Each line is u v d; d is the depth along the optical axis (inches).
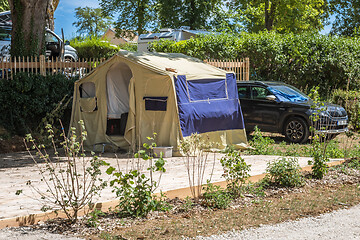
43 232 185.3
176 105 406.0
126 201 215.5
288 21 1159.0
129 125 436.5
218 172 317.1
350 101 627.8
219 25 1440.7
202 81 434.6
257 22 1369.3
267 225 197.6
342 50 729.0
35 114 527.8
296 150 435.8
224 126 450.3
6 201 230.5
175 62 464.1
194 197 244.8
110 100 461.7
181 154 402.9
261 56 691.4
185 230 188.2
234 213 219.1
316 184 291.3
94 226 192.9
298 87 716.7
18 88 503.2
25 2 569.0
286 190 272.7
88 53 1017.5
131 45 1694.1
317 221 205.2
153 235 181.3
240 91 558.6
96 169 204.7
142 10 1556.3
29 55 574.6
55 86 532.1
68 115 545.6
